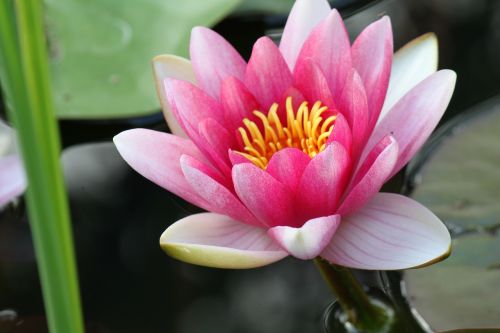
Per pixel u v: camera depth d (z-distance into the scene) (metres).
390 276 0.67
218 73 0.67
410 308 0.66
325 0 0.68
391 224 0.64
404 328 0.65
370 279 0.67
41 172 0.57
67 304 0.58
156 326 0.68
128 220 0.72
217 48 0.67
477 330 0.64
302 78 0.65
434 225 0.63
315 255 0.63
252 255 0.63
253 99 0.66
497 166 0.70
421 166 0.71
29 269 0.70
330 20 0.65
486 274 0.66
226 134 0.65
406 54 0.68
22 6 0.56
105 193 0.73
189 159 0.63
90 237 0.72
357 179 0.64
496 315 0.65
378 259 0.63
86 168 0.74
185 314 0.69
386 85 0.64
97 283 0.70
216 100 0.67
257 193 0.63
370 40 0.66
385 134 0.65
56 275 0.58
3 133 0.73
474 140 0.71
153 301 0.70
